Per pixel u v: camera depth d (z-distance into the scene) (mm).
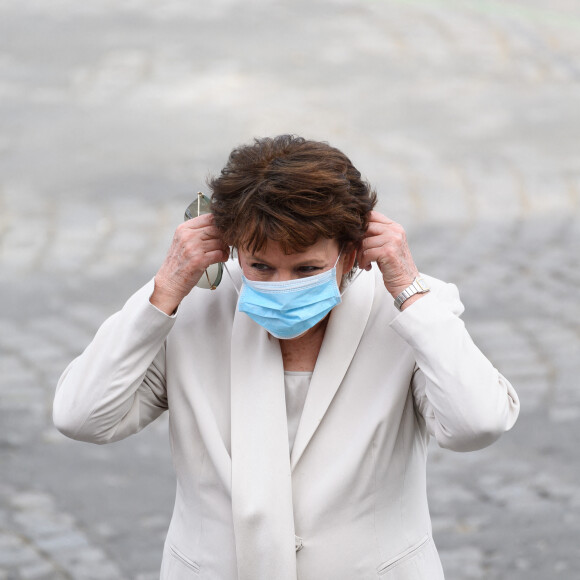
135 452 15820
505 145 29672
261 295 6676
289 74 36531
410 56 38562
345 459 6926
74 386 7035
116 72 37250
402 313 6812
